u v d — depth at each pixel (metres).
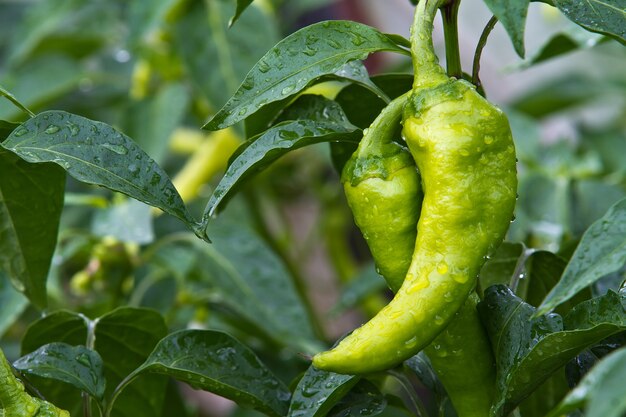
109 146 0.77
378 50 0.77
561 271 0.88
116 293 1.27
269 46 1.37
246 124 0.84
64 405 0.92
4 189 0.85
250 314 1.22
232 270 1.25
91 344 0.90
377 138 0.75
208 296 1.29
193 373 0.83
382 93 0.83
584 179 1.32
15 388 0.77
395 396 0.86
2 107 1.39
